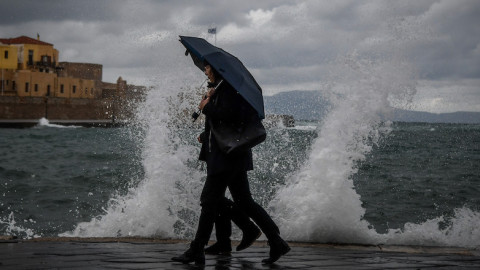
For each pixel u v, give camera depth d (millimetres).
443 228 10516
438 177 20234
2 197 14633
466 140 61156
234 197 4609
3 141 50750
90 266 4008
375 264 4508
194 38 4699
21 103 94812
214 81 4484
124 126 111312
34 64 101688
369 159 29703
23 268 3850
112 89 115875
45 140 53156
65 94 104438
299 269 4164
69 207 13258
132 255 4758
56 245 5434
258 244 5996
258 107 4285
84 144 44969
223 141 4281
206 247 5625
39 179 18734
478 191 16234
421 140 58906
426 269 4242
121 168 22656
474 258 5082
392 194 15523
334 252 5422
